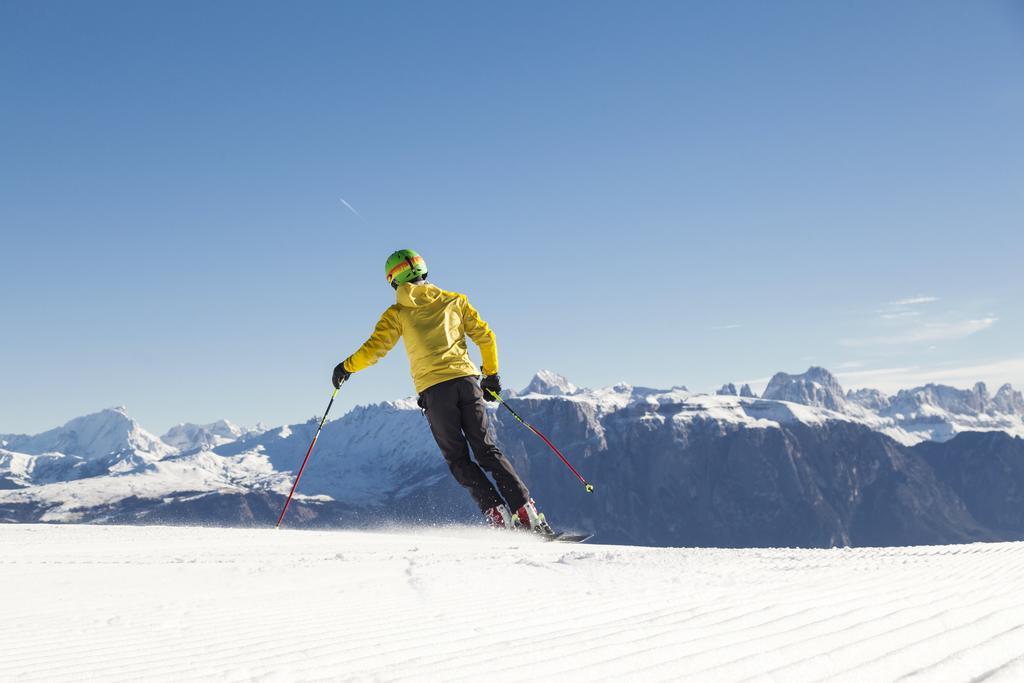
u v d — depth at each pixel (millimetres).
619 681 1687
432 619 2652
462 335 7102
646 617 2441
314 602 3258
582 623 2412
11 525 7973
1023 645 1772
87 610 3227
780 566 3660
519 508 6910
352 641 2334
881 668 1677
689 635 2104
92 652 2373
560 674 1760
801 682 1625
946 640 1866
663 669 1757
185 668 2061
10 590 3822
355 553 5301
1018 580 2744
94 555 5402
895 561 3594
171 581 4039
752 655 1836
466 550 5551
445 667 1878
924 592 2590
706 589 2979
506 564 4398
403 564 4496
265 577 4102
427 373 6922
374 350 6949
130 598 3514
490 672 1804
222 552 5566
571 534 6844
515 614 2660
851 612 2283
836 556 4059
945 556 3736
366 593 3473
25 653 2404
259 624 2758
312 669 1965
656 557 4379
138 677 1972
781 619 2246
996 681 1491
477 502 7105
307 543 6371
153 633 2672
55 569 4559
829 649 1854
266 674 1927
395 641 2293
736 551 4648
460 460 7047
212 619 2912
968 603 2312
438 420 6953
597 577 3594
